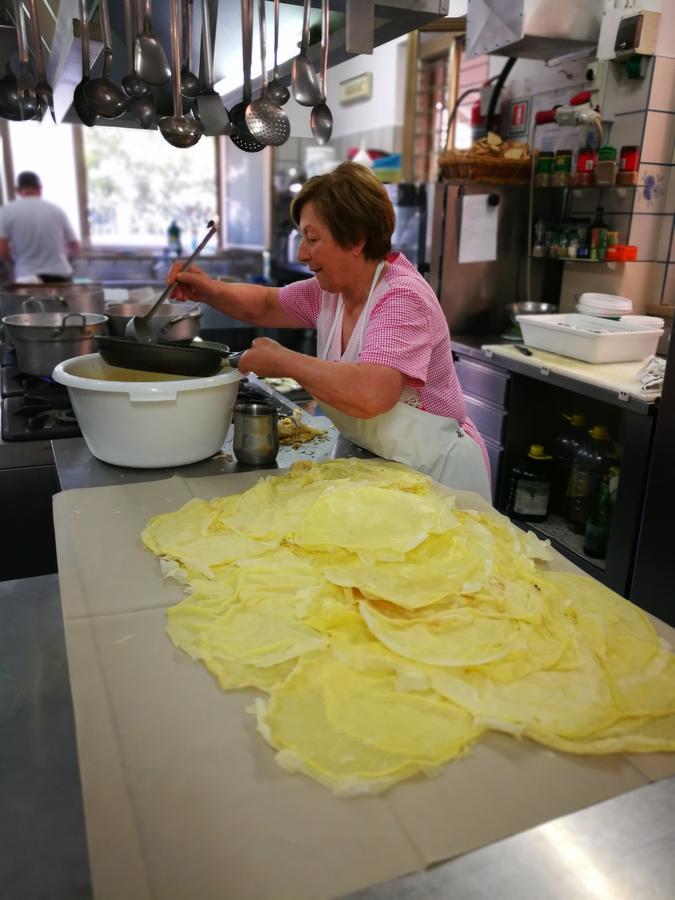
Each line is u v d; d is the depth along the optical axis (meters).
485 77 3.66
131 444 1.39
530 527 2.77
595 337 2.39
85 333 1.96
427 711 0.75
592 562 2.44
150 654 0.84
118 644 0.86
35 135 4.95
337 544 1.02
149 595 0.97
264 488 1.25
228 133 1.57
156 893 0.55
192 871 0.57
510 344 2.85
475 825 0.62
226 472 1.43
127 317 2.05
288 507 1.19
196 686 0.79
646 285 2.83
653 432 2.03
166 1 1.54
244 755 0.70
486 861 0.58
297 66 1.41
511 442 2.80
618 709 0.75
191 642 0.86
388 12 1.39
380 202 1.40
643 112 2.60
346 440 1.67
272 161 5.19
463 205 2.97
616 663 0.83
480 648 0.83
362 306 1.56
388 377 1.32
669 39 2.54
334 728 0.72
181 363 1.40
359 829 0.61
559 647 0.84
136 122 1.86
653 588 2.08
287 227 5.04
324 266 1.46
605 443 2.72
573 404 2.84
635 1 2.52
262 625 0.88
